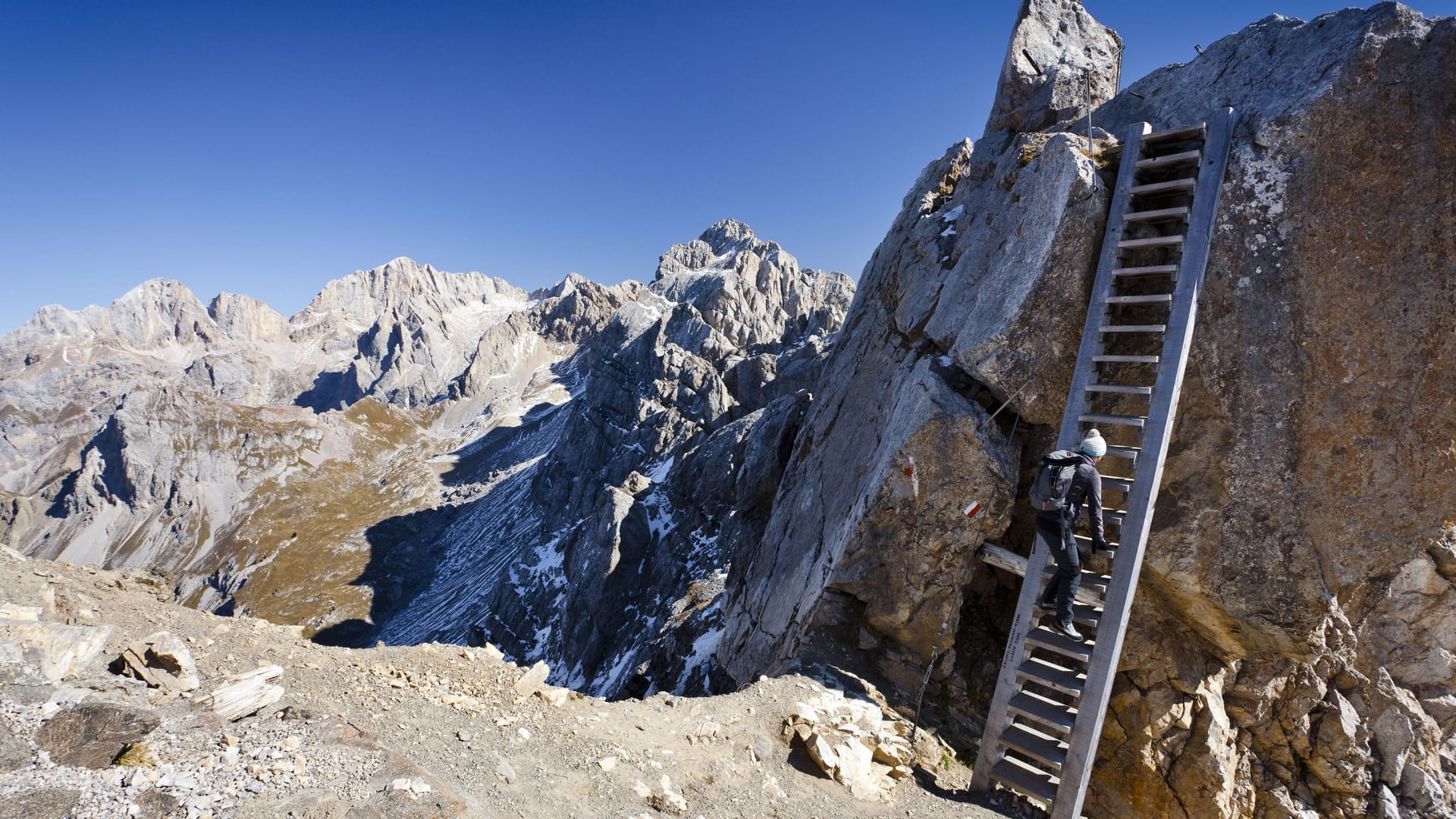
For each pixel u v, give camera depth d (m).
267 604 127.88
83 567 8.58
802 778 8.31
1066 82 15.30
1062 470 8.34
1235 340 9.28
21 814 4.43
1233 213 9.35
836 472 16.27
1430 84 8.41
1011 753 9.42
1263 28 10.64
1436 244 8.42
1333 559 8.89
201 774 5.28
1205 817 9.62
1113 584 8.38
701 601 41.25
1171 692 9.98
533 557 87.19
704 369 107.50
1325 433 8.88
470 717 7.63
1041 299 10.50
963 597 12.19
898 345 15.61
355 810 5.12
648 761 7.78
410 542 153.62
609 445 109.81
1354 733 10.11
